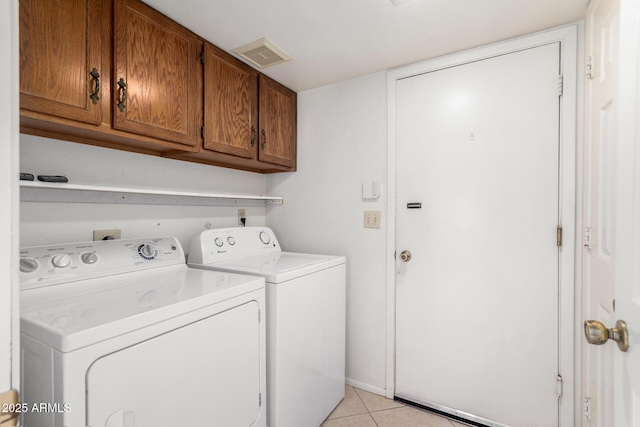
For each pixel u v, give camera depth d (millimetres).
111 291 1099
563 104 1472
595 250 1229
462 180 1721
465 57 1702
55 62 1020
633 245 684
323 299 1707
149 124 1301
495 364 1635
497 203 1631
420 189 1840
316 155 2225
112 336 791
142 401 852
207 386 1044
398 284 1909
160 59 1343
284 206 2373
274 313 1361
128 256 1371
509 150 1600
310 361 1588
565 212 1466
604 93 1139
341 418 1743
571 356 1457
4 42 582
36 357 764
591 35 1296
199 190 1924
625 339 699
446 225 1765
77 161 1360
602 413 1132
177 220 1799
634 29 695
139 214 1610
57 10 1024
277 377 1355
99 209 1448
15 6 595
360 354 2041
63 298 1009
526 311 1561
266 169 2275
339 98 2123
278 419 1356
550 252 1506
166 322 921
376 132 1985
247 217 2293
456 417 1723
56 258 1149
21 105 944
